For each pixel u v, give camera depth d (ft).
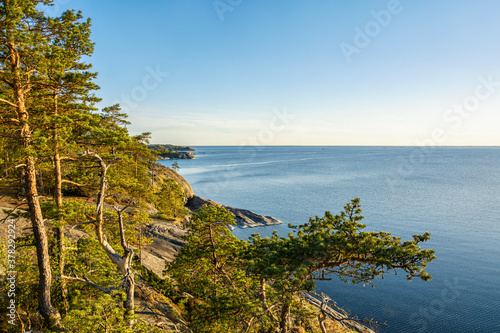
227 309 47.65
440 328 94.02
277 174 577.02
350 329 84.12
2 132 42.24
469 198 333.01
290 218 241.55
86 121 49.85
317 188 403.13
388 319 99.60
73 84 47.88
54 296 51.19
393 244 45.34
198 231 66.54
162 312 60.23
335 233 49.37
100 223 48.06
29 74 44.34
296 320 74.59
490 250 166.61
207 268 62.49
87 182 60.75
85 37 49.60
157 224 126.82
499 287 123.03
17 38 38.47
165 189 157.58
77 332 32.27
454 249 168.66
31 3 40.70
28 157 41.16
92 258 55.36
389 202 309.01
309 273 50.65
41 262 43.83
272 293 53.93
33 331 40.65
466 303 110.11
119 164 63.72
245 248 62.03
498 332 93.35
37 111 51.01
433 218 240.94
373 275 46.29
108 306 34.68
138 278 62.75
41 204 51.90
